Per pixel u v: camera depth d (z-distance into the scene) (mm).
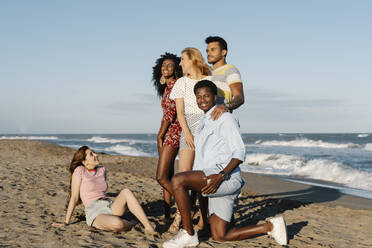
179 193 3240
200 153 3414
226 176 3199
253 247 3611
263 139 65062
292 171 15305
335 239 4367
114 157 17734
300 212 6156
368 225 5344
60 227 4016
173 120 4051
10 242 3389
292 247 3758
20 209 4906
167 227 4289
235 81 3807
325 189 10281
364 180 12305
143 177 9758
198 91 3492
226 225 3484
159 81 4699
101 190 4207
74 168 4234
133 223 4059
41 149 22156
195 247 3441
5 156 16094
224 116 3344
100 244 3402
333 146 39250
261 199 7562
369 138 60969
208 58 4000
